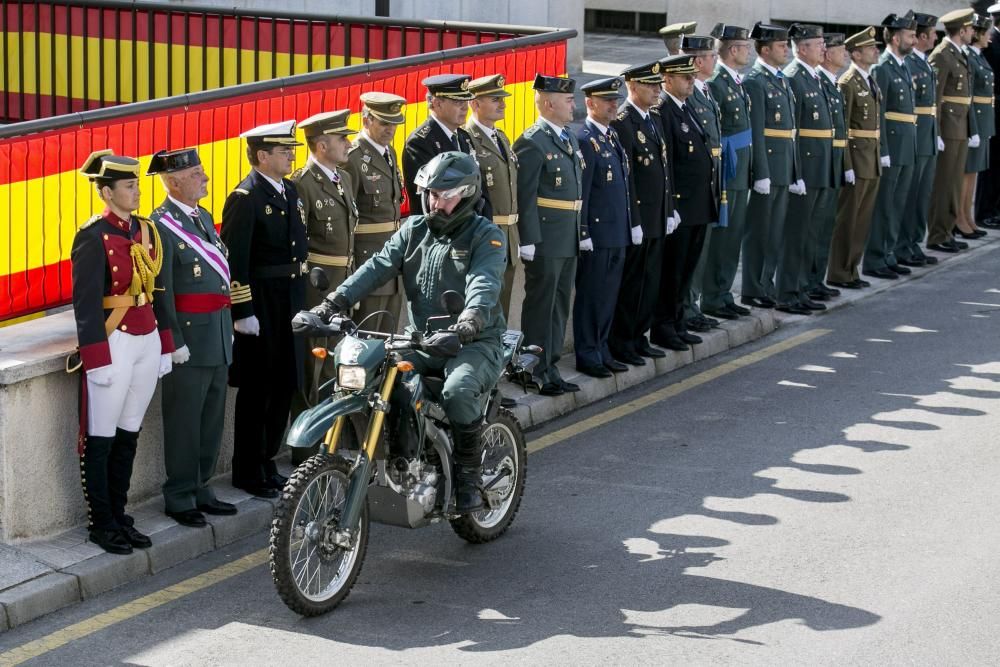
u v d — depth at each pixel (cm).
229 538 820
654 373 1154
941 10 2516
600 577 759
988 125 1639
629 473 923
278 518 688
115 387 750
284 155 837
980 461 937
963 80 1580
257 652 673
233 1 1962
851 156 1412
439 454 764
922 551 786
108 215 752
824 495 876
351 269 914
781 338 1275
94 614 719
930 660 657
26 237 812
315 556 758
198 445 809
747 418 1038
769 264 1328
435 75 1052
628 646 674
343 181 906
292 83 958
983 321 1325
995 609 712
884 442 978
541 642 681
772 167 1292
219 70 1457
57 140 821
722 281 1278
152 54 1495
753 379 1143
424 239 777
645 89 1117
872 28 1400
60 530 784
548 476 920
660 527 828
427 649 675
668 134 1153
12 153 798
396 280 959
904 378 1141
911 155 1480
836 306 1386
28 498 763
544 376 1055
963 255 1614
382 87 1035
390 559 790
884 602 720
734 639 680
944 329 1297
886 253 1504
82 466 764
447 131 983
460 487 770
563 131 1036
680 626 696
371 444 720
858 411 1052
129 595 743
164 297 775
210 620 711
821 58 1346
